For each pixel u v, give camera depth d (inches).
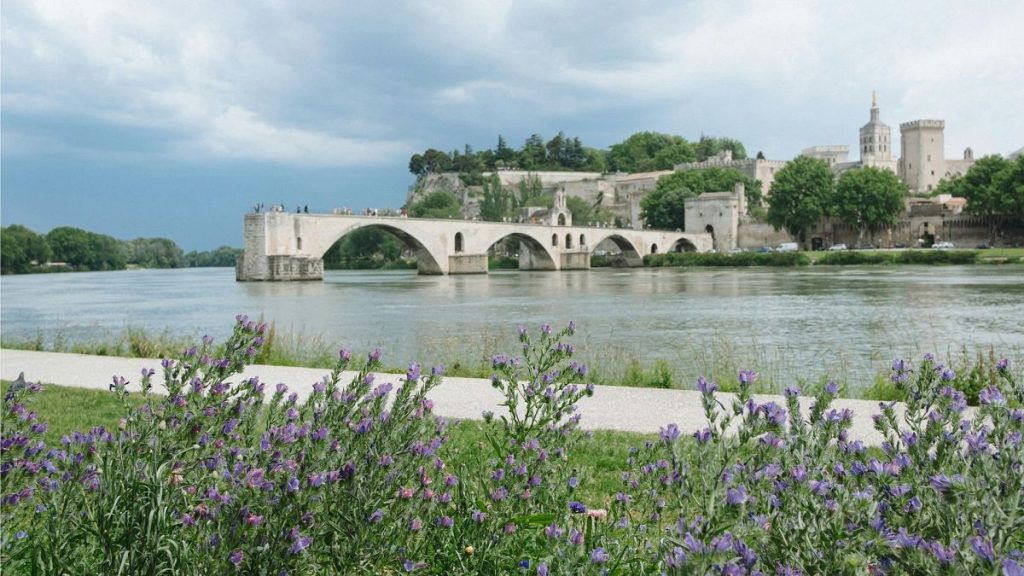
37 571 169.3
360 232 7175.2
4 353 1011.3
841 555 139.9
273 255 4025.6
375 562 172.1
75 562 168.9
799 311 1931.6
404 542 179.6
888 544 131.2
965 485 135.5
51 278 5826.8
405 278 4544.8
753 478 156.1
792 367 1064.2
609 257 6683.1
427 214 7854.3
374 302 2496.3
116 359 944.9
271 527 157.9
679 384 808.9
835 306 2053.4
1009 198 5118.1
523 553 200.1
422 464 195.8
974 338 1382.9
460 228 4940.9
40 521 192.1
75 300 2834.6
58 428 510.6
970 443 152.5
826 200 5920.3
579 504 188.2
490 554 193.0
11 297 3075.8
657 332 1521.9
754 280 3513.8
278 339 1154.0
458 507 208.4
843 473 171.8
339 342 1413.6
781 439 165.5
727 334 1482.5
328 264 7490.2
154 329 1744.6
